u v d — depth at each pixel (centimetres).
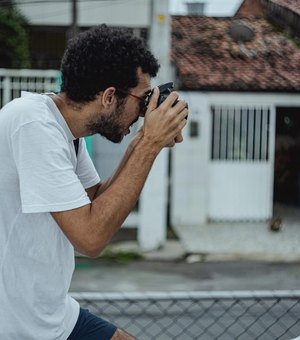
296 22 1461
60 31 1444
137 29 1429
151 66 236
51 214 229
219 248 1259
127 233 1326
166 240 1298
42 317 239
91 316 265
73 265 248
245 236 1346
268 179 1454
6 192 233
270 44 1594
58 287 240
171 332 680
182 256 1205
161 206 1236
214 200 1448
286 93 1427
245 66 1496
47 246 235
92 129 237
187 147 1421
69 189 225
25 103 231
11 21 1398
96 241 226
